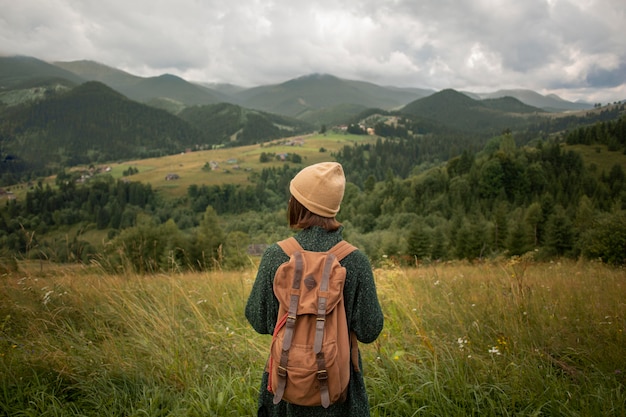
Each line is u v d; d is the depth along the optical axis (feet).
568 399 7.30
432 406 7.32
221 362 9.50
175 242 110.32
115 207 436.76
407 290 14.35
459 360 8.53
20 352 9.25
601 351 8.89
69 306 12.66
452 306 12.17
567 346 9.38
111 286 14.48
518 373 8.07
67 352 9.46
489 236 131.34
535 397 7.50
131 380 8.51
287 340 4.25
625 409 6.82
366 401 5.02
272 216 323.78
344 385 4.34
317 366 4.14
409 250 126.41
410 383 8.06
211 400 7.74
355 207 334.85
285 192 574.97
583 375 8.02
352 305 4.73
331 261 4.52
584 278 19.97
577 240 111.75
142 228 102.58
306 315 4.34
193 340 10.23
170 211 471.62
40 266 15.60
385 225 260.83
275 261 4.79
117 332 11.10
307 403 4.28
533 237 125.59
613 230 75.66
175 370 8.70
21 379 8.07
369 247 151.33
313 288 4.39
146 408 7.56
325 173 4.91
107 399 7.91
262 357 9.66
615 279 19.27
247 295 15.02
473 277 20.38
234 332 10.95
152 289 15.35
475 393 7.34
